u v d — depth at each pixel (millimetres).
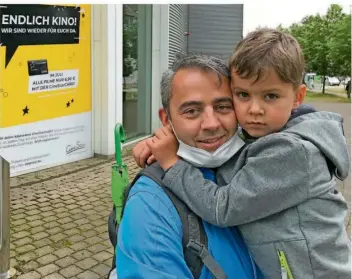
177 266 1333
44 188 6109
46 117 6973
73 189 6094
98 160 7664
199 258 1369
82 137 7664
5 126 6391
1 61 6242
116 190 1911
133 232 1380
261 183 1309
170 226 1364
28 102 6672
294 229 1326
